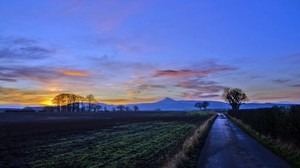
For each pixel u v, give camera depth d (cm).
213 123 6862
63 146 3064
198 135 3388
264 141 3033
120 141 3481
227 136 3709
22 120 8281
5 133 4500
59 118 9781
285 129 2689
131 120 8744
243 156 2191
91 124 6769
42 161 2206
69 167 1967
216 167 1805
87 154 2506
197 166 1834
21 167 1997
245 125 5288
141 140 3562
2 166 2039
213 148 2616
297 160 1922
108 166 1967
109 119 9394
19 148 2934
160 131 4894
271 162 1958
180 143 3089
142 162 2089
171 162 1759
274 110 3297
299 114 2411
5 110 16975
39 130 5050
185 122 7631
